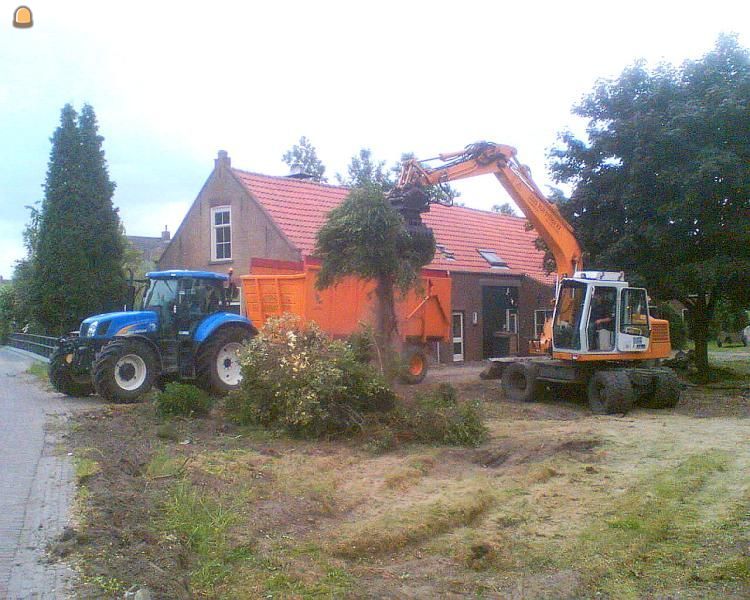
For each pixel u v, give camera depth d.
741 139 17.25
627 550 6.54
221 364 14.86
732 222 17.36
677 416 14.38
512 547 6.64
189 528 6.36
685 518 7.45
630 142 18.25
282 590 5.46
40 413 12.45
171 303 14.61
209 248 22.48
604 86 19.03
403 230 11.45
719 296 19.59
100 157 27.09
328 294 16.81
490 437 11.61
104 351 13.49
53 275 26.25
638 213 18.42
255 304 17.84
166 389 12.11
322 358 11.20
